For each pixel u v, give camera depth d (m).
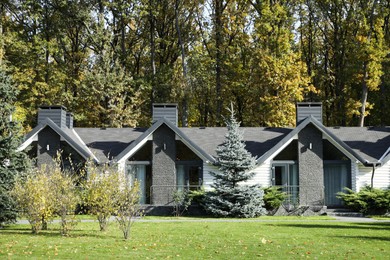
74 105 47.50
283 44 45.50
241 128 38.16
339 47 50.78
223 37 50.25
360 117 48.41
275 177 34.69
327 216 30.94
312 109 36.09
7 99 26.30
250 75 47.47
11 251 15.44
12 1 47.41
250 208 30.02
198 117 55.69
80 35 52.16
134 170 34.78
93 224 25.17
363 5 48.31
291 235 20.19
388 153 34.78
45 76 48.12
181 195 31.62
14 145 24.44
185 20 52.09
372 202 31.39
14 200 23.33
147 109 51.19
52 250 15.76
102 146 36.34
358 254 15.23
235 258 14.41
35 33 48.91
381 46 45.56
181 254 15.16
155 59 55.31
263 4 45.88
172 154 34.44
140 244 17.34
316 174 34.19
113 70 47.03
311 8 52.16
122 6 48.25
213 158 33.84
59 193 20.78
